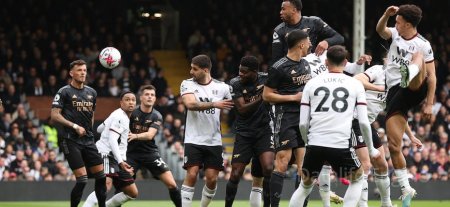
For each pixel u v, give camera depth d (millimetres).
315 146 17141
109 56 23422
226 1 51656
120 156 21219
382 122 38938
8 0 47188
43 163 36219
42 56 44688
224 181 34125
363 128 17062
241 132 20766
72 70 21219
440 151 38531
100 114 42812
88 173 21594
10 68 43031
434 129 41125
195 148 20969
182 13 53531
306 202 20438
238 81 20562
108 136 21672
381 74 20828
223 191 34125
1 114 38125
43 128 39719
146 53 46031
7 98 41031
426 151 38062
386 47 21406
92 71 43938
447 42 50031
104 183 21562
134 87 43719
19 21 46906
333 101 17125
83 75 21203
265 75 20719
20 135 36906
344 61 17484
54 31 46469
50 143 38781
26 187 33250
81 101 21188
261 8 51188
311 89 17297
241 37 48906
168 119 40094
